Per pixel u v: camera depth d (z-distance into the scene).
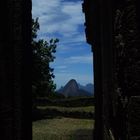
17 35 8.70
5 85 8.52
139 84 5.96
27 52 9.09
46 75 32.47
